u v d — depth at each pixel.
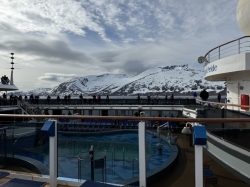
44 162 5.21
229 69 8.25
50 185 3.16
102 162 5.43
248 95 8.51
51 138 3.17
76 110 27.84
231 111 6.86
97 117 3.08
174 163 6.97
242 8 9.78
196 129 2.48
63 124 7.86
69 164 5.88
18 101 26.06
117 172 6.16
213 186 4.71
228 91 10.84
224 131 4.72
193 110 12.11
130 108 25.08
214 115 7.11
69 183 3.17
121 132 7.00
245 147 4.18
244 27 9.93
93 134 7.39
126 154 6.64
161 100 23.89
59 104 28.05
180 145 8.07
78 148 6.94
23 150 5.17
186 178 6.21
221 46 9.08
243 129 4.27
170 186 5.80
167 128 8.16
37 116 3.35
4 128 5.05
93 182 2.81
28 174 3.50
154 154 7.18
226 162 4.69
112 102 26.12
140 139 2.84
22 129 5.09
